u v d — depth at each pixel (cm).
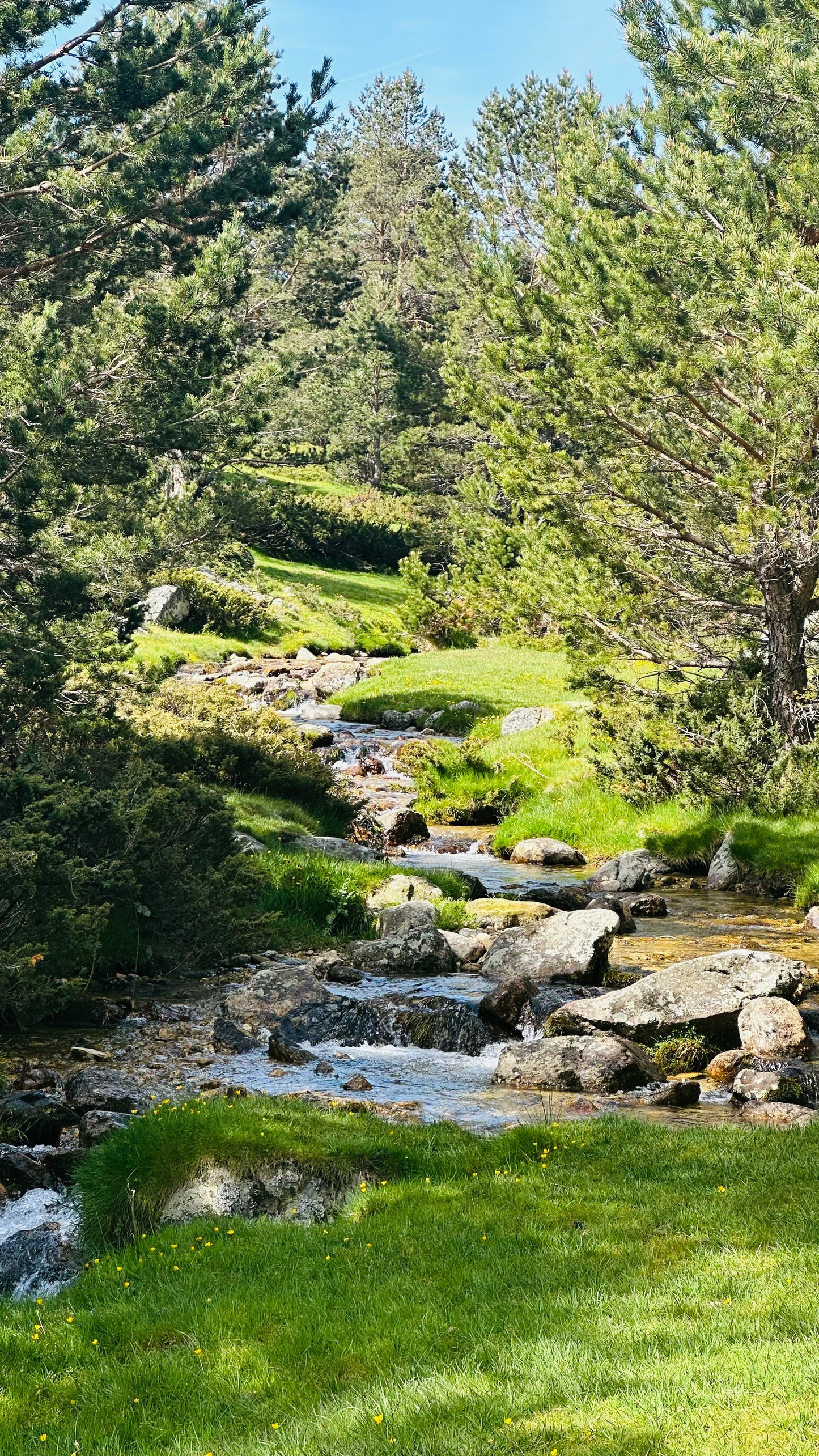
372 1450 487
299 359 2292
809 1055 1152
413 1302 639
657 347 2061
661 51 2150
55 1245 792
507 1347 573
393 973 1537
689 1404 490
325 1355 593
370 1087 1105
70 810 1362
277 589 5772
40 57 2044
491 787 2945
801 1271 628
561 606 2486
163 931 1504
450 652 5166
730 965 1267
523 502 2478
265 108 2261
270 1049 1212
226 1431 538
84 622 1889
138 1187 816
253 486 2758
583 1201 772
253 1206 809
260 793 2395
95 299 2181
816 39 1945
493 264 2367
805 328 1803
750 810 2312
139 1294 691
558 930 1505
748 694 2406
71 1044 1201
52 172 1956
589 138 2264
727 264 1942
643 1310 598
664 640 2550
